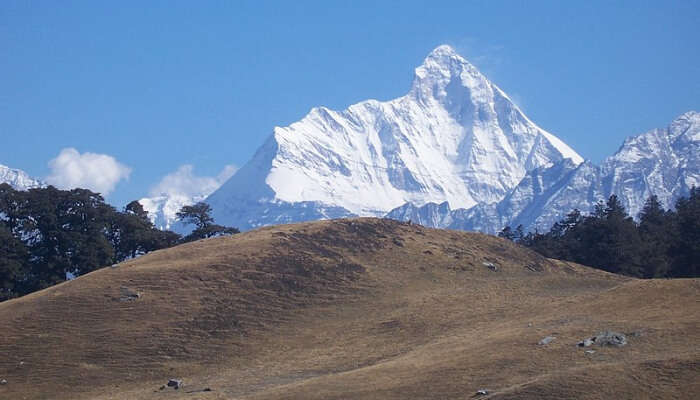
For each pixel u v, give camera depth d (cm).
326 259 15162
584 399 8156
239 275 14238
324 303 13688
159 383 11225
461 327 11875
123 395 10744
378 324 12600
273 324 12950
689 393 8100
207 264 14588
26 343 12194
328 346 12019
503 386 8844
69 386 11250
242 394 10075
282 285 14075
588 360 9194
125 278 14075
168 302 13275
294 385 9906
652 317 10275
